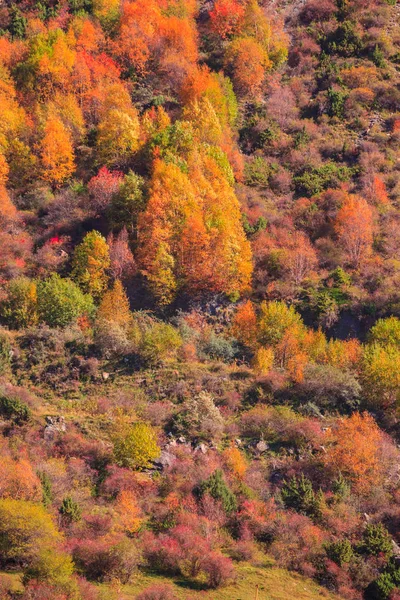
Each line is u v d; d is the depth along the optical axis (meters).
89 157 133.25
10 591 62.72
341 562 73.62
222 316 111.06
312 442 88.69
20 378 97.88
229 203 119.12
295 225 127.12
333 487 83.12
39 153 131.12
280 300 113.94
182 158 124.88
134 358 100.12
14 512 67.81
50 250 116.19
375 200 130.50
